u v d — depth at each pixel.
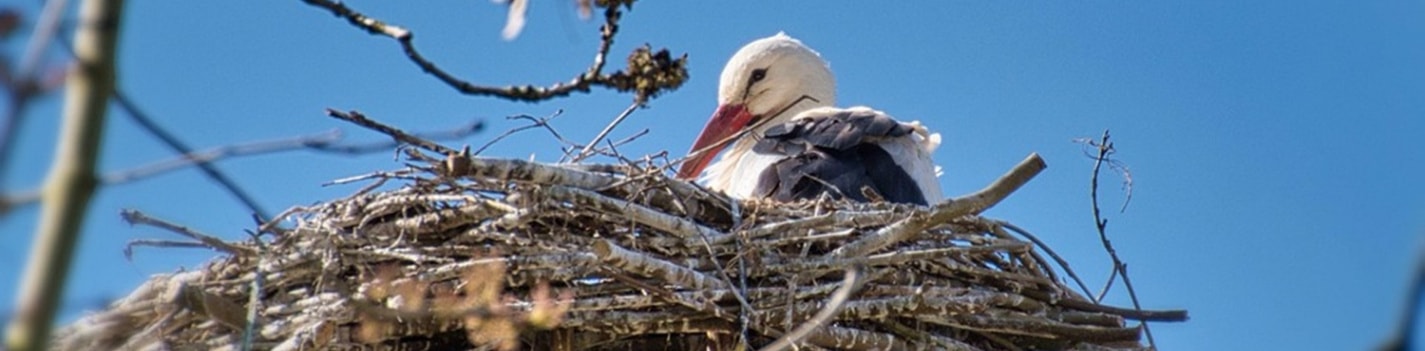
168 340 9.83
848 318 10.58
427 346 10.36
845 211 10.95
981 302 10.80
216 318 9.59
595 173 10.64
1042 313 11.09
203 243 10.12
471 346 10.41
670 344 10.81
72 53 5.18
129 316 9.47
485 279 9.24
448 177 10.39
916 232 10.63
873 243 10.65
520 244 10.30
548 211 10.40
